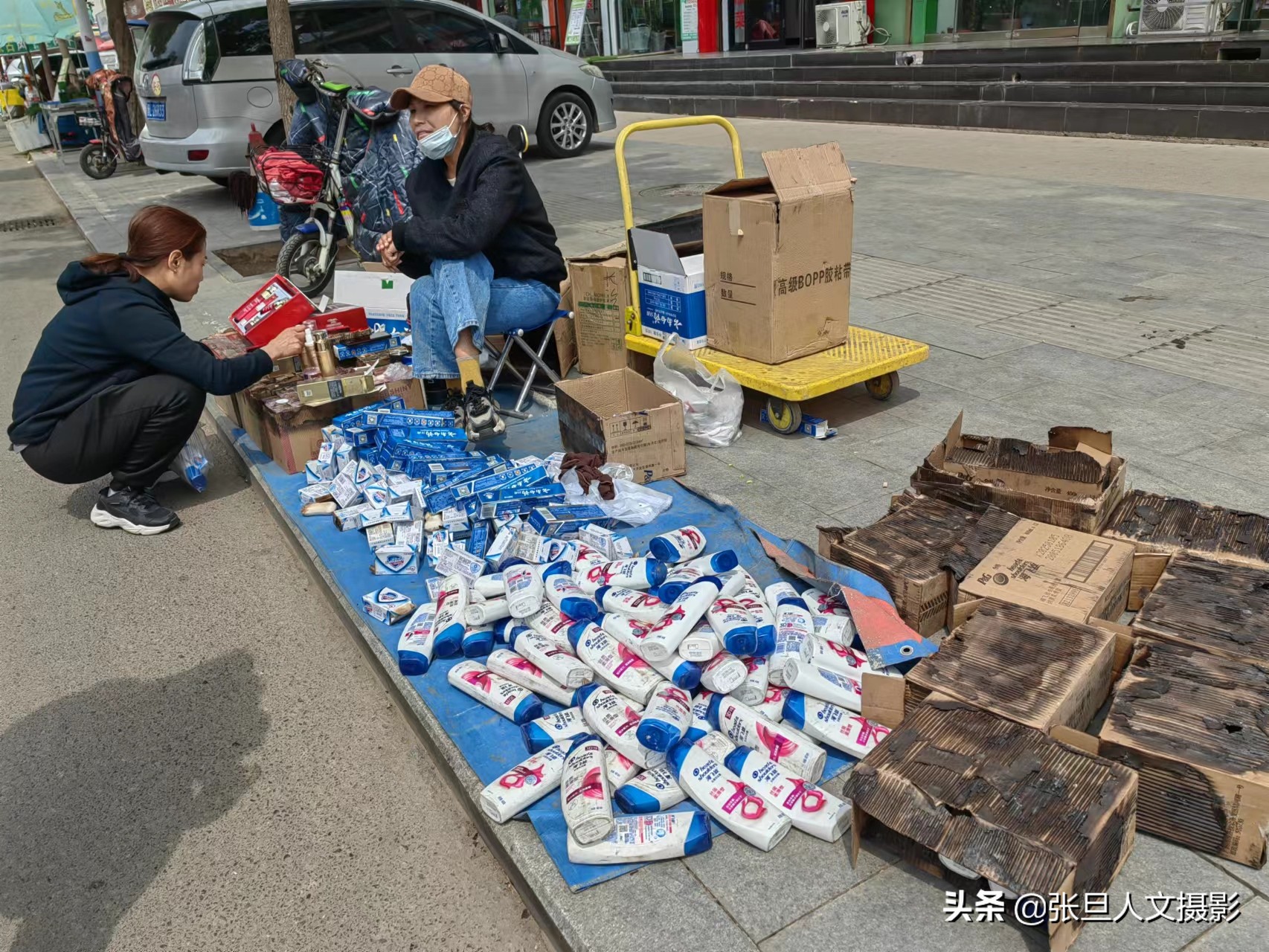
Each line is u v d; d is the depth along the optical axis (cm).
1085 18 1370
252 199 876
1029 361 470
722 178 1012
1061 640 229
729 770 222
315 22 1007
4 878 242
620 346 464
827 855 208
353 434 383
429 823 249
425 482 354
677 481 370
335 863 239
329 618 342
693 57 1730
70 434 382
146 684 312
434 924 221
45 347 379
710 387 403
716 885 202
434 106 386
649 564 276
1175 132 1028
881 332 523
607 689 246
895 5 1611
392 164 652
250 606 351
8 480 471
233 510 425
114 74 1351
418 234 396
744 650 243
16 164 1919
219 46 951
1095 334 499
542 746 239
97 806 262
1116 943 183
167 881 237
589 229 815
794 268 389
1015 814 183
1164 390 424
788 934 190
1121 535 274
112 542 403
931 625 271
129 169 1516
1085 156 983
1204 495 333
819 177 388
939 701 214
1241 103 984
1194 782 193
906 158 1049
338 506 372
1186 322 505
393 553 324
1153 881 195
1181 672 216
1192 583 245
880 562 272
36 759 281
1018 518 286
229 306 680
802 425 408
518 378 486
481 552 319
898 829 189
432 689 269
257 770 272
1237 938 183
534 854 214
